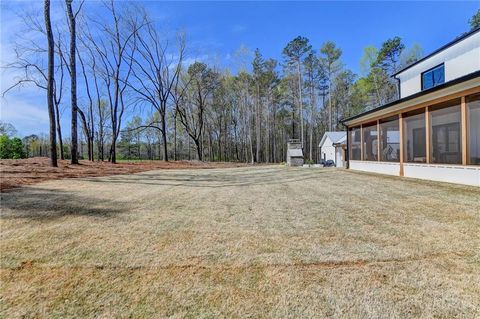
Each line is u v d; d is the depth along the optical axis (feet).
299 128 133.08
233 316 6.75
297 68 114.01
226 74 113.80
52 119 37.91
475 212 14.76
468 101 23.22
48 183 26.11
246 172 44.60
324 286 8.00
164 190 24.14
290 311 6.90
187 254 10.27
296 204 18.22
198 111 103.14
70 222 13.98
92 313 6.88
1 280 8.40
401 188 23.02
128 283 8.28
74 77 44.52
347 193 21.72
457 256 9.68
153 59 73.61
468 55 30.76
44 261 9.66
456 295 7.41
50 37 37.32
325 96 127.03
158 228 13.21
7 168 33.40
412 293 7.55
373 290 7.73
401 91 42.57
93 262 9.61
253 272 8.89
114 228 13.15
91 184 26.73
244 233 12.51
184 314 6.84
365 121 40.50
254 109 124.16
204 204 18.44
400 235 11.80
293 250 10.53
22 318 6.70
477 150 23.70
